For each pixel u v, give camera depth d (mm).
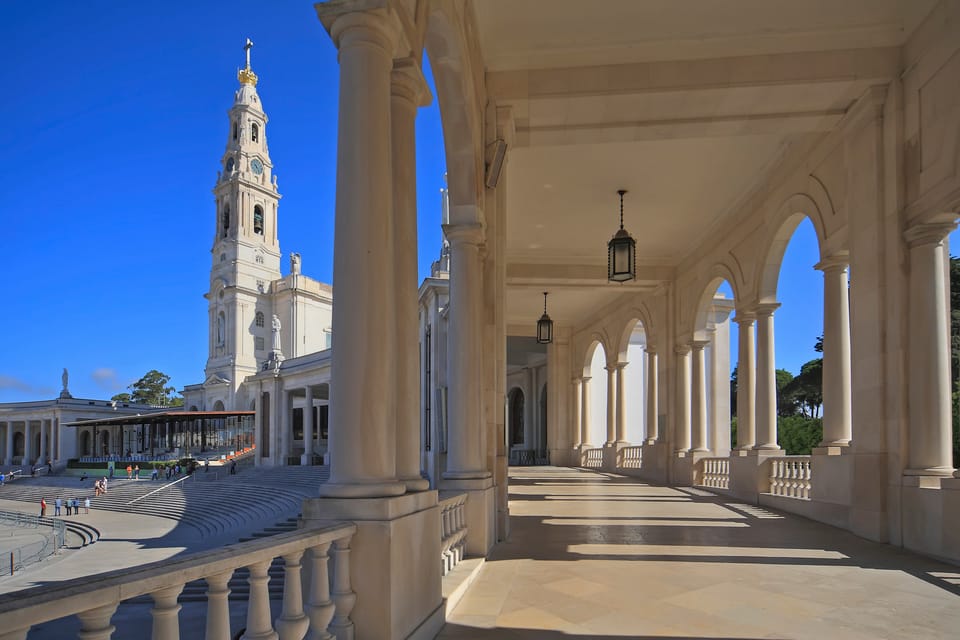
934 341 9789
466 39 8281
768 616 6066
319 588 4191
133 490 57312
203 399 81562
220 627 3219
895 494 10000
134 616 14336
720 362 25969
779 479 15195
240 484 49250
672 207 17547
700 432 21062
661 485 22234
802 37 10336
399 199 5914
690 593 6957
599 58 10750
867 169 10820
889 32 10164
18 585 23891
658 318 24031
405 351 5848
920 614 6141
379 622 4445
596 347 34844
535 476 27328
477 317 9430
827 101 11062
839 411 12703
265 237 86875
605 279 22531
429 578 5504
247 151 86562
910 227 9984
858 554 9281
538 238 20203
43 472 81250
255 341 81875
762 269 15883
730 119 11547
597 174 15312
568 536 10922
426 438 30000
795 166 13836
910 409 9945
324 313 87938
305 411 54000
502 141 10180
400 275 5871
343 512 4566
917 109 9906
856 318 11109
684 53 10594
